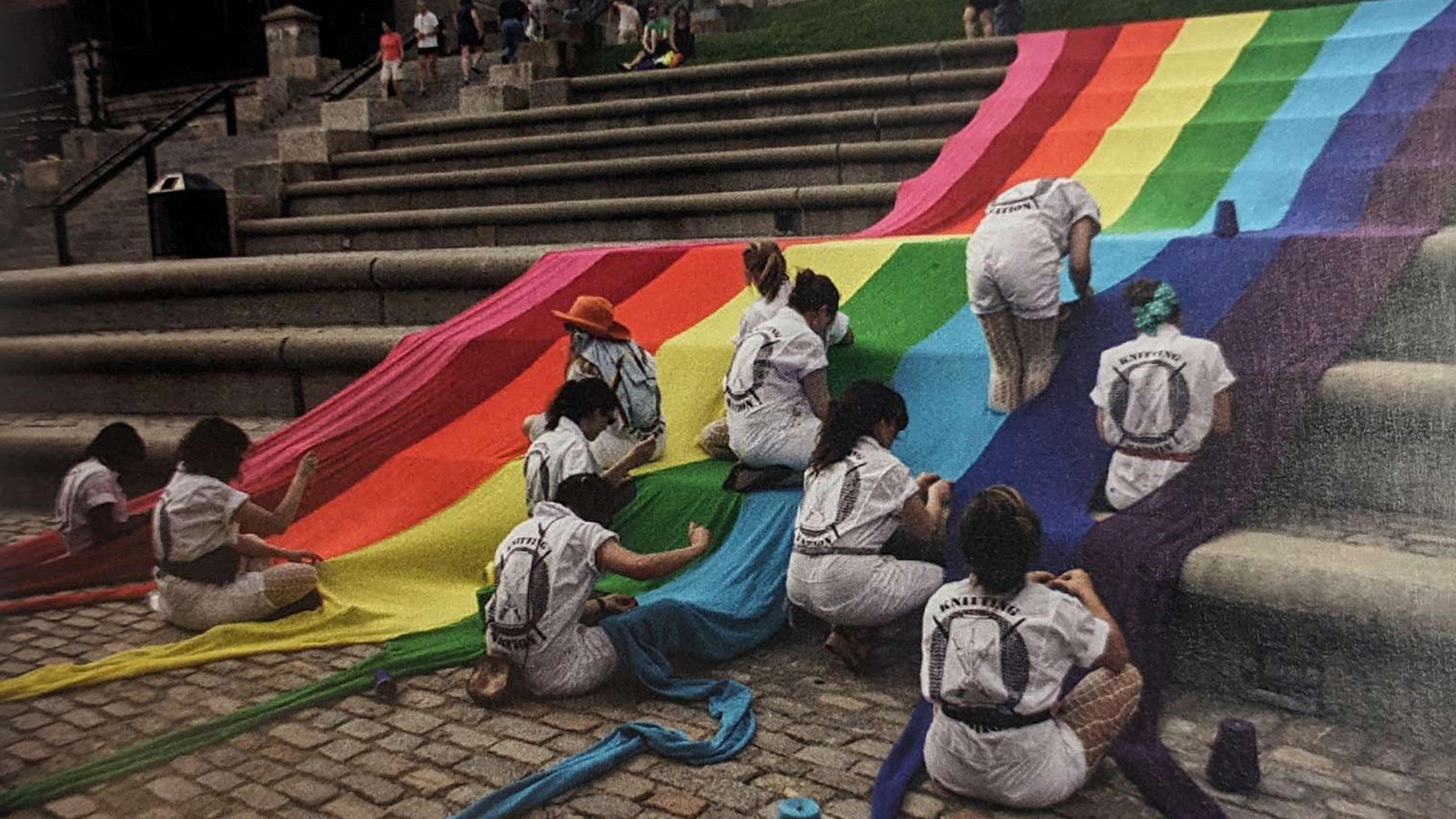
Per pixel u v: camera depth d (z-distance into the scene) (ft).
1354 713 13.47
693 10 58.95
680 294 26.48
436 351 26.07
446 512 21.03
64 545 21.57
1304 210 24.11
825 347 19.29
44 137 68.18
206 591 18.28
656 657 15.62
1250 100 30.99
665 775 13.06
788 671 15.99
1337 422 16.33
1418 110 27.12
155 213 42.42
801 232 34.68
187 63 82.33
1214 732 13.51
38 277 35.45
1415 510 15.55
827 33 50.90
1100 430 16.65
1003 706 11.78
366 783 13.21
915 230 28.58
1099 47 37.83
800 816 11.17
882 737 13.92
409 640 17.21
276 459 23.16
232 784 13.30
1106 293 20.21
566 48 54.03
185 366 30.12
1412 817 11.64
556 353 25.11
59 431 27.66
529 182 41.45
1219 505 15.71
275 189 45.75
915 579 15.43
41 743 14.65
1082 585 12.85
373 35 76.89
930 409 19.79
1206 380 15.90
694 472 19.89
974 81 38.63
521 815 12.30
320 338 28.73
